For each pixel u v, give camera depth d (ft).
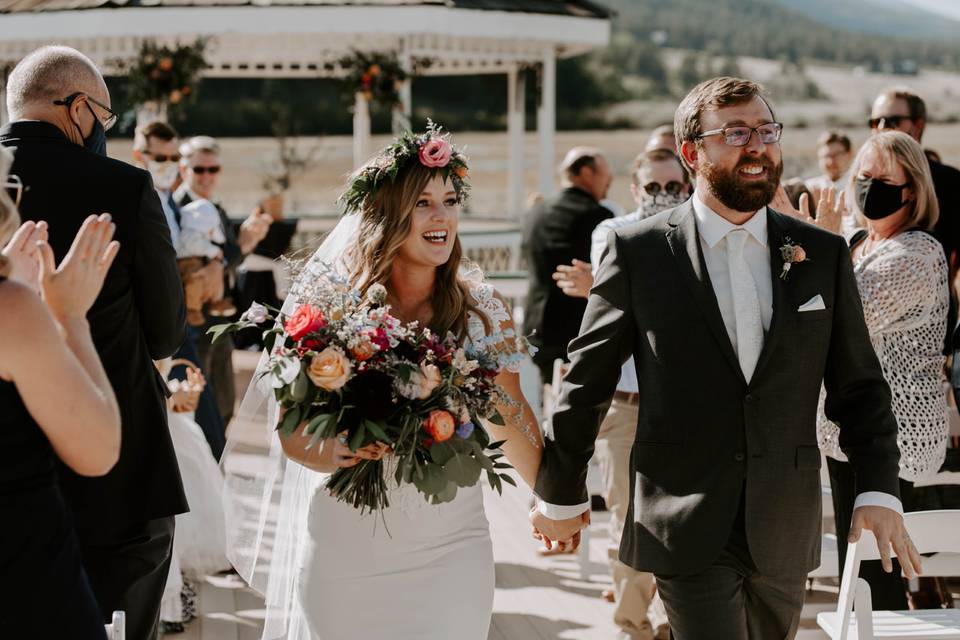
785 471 9.16
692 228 9.48
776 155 9.24
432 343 8.82
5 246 7.27
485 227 43.06
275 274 30.42
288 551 10.08
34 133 10.11
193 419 17.49
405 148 9.57
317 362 8.41
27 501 6.76
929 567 11.47
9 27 34.60
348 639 9.09
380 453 8.68
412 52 35.65
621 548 9.86
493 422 9.45
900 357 12.46
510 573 17.35
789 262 9.29
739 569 9.27
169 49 35.17
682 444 9.25
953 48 272.51
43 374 6.62
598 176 21.88
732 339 9.33
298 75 42.39
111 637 7.61
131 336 10.26
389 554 9.09
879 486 9.10
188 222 19.29
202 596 16.22
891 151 12.57
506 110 119.34
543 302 21.79
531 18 35.01
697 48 266.57
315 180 85.81
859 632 9.59
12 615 6.66
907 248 12.36
